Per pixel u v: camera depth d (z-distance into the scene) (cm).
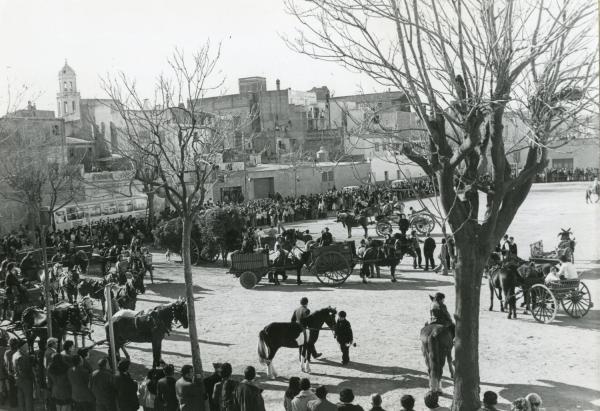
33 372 1340
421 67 1031
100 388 1153
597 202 5234
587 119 919
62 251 3069
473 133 1038
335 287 2520
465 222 1107
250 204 5391
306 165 6900
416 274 2750
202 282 2773
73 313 1661
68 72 9581
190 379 1123
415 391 1339
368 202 5297
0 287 2238
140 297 2470
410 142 1166
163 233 3284
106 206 4609
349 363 1544
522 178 1148
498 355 1538
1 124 3100
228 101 8275
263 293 2464
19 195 2973
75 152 5659
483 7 973
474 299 1147
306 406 1018
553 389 1294
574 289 1827
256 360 1612
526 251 3077
